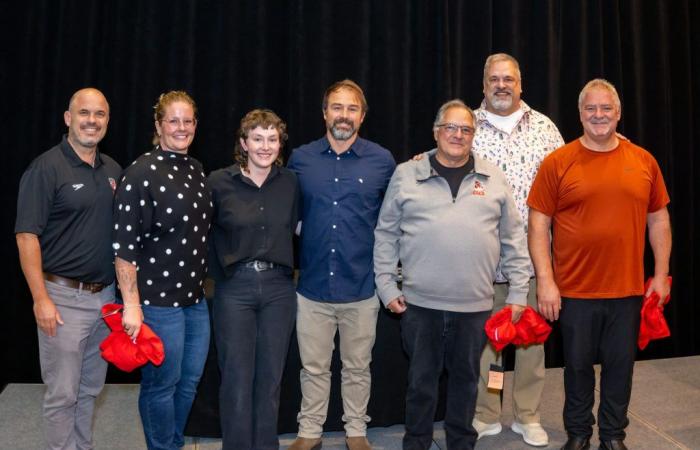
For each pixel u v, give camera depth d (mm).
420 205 2621
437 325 2652
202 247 2533
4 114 3633
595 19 4188
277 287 2633
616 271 2680
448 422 2758
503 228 2709
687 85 4496
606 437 2838
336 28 3838
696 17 4520
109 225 2521
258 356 2646
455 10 3984
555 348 4289
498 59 3018
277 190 2652
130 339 2371
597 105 2604
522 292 2686
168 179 2432
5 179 3662
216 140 3797
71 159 2473
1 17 3600
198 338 2645
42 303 2398
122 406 3480
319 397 2879
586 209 2672
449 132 2576
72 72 3623
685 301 4555
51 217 2445
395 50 3926
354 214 2746
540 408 3512
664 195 2799
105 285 2547
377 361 3143
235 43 3771
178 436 2768
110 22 3678
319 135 3852
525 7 4117
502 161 3008
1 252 3695
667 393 3758
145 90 3670
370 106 3932
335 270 2758
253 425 2699
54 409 2479
